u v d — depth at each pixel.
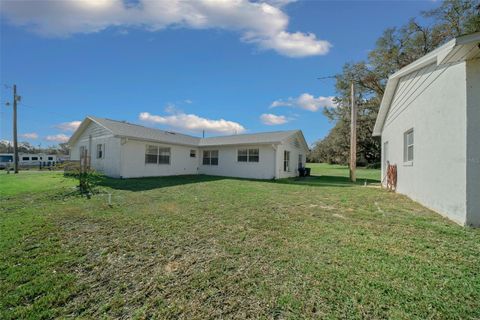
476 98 4.25
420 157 6.37
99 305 2.18
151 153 14.90
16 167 17.88
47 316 2.04
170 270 2.79
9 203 6.48
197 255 3.19
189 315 2.03
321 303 2.13
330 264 2.86
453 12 18.31
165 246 3.50
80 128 16.06
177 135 19.38
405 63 21.77
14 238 3.80
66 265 2.94
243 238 3.79
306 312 2.02
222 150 17.39
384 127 10.69
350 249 3.30
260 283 2.47
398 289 2.32
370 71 24.19
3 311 2.09
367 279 2.50
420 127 6.36
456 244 3.46
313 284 2.43
